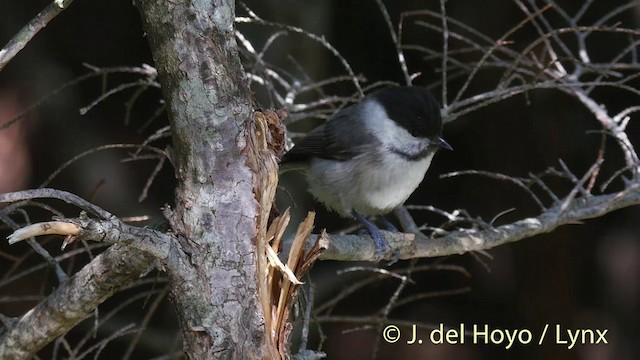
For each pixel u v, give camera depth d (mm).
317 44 11477
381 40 12938
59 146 12711
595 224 13562
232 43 4797
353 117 8672
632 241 13430
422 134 8359
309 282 6305
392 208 8773
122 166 13070
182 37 4676
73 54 12984
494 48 7516
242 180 4770
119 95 13203
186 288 4688
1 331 5637
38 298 6734
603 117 8008
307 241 5781
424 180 13633
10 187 12312
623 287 13453
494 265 13758
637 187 7523
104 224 4281
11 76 12523
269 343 4895
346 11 12781
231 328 4707
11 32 12461
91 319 11820
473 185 13484
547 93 12719
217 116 4723
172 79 4734
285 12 11156
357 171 8578
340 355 13734
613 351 13391
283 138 5289
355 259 7328
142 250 4512
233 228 4734
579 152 12859
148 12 4688
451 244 7586
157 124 13328
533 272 13617
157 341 11172
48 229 4070
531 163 13094
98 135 13062
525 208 13203
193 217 4723
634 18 12000
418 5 12430
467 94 12648
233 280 4723
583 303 13664
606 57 12203
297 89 8523
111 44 13164
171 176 13289
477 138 13289
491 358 13820
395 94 8492
